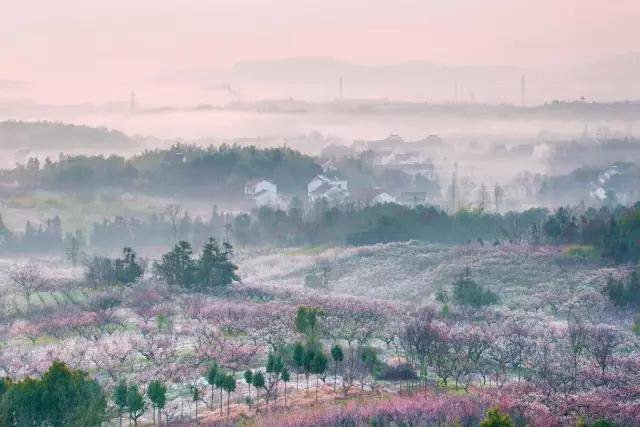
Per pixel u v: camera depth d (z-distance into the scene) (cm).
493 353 13450
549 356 13200
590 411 10519
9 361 13238
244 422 10612
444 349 13300
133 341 14262
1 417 9644
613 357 13275
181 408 11438
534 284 19200
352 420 10469
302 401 11488
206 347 13862
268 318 15725
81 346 14188
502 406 10650
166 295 18550
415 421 10356
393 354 13862
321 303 17225
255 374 11762
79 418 9762
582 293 18112
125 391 10925
